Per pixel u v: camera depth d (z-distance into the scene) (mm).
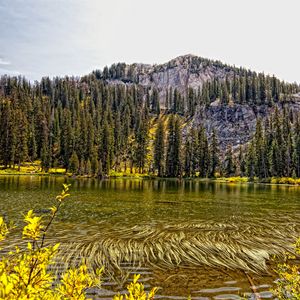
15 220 24969
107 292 11648
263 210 34469
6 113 114312
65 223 25031
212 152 131125
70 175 109000
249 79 199125
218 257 16406
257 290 12180
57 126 139625
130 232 22094
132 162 133875
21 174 105125
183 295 11570
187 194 53656
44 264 4074
